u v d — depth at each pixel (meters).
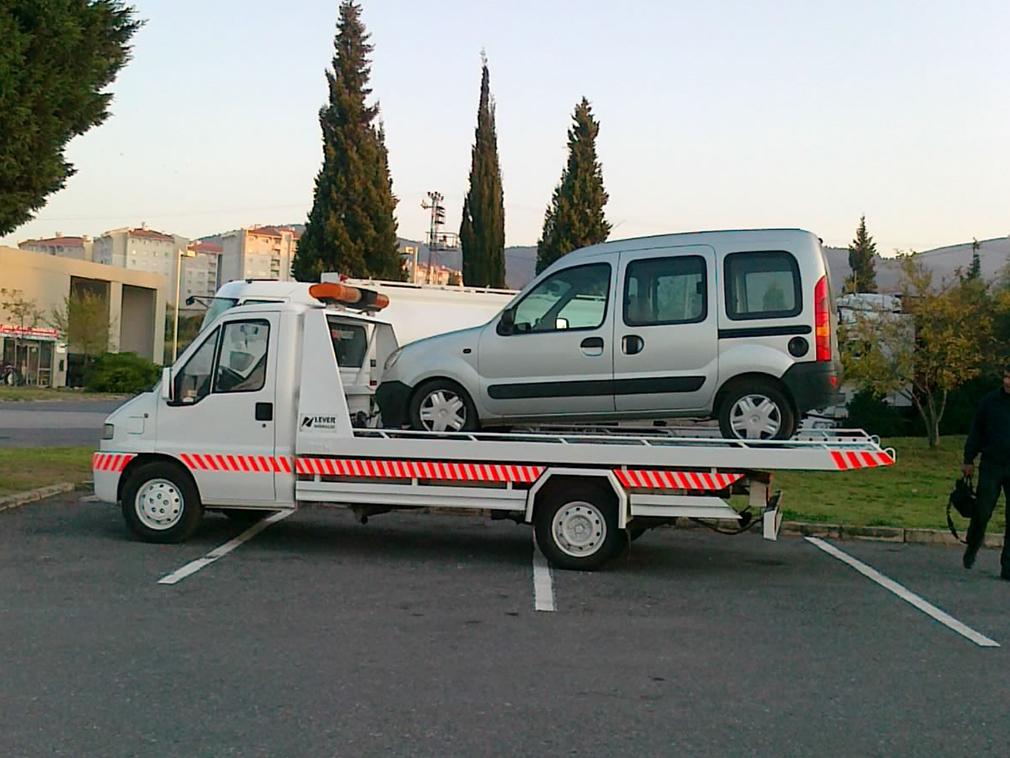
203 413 10.30
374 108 32.75
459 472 9.80
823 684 6.42
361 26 32.69
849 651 7.25
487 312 17.98
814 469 8.97
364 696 5.87
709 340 9.21
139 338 71.94
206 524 11.90
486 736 5.28
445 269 82.12
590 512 9.68
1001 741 5.45
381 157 32.62
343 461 9.98
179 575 9.05
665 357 9.29
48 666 6.29
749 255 9.28
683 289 9.37
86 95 11.76
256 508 10.35
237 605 8.02
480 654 6.83
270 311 10.22
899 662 7.00
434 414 9.92
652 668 6.64
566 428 10.09
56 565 9.32
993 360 24.53
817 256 9.21
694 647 7.20
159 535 10.43
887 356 24.02
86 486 14.52
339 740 5.16
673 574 9.87
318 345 10.09
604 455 9.47
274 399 10.15
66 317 59.84
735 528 10.20
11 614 7.51
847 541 12.28
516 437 9.60
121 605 7.89
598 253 9.69
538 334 9.66
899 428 28.42
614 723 5.54
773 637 7.57
